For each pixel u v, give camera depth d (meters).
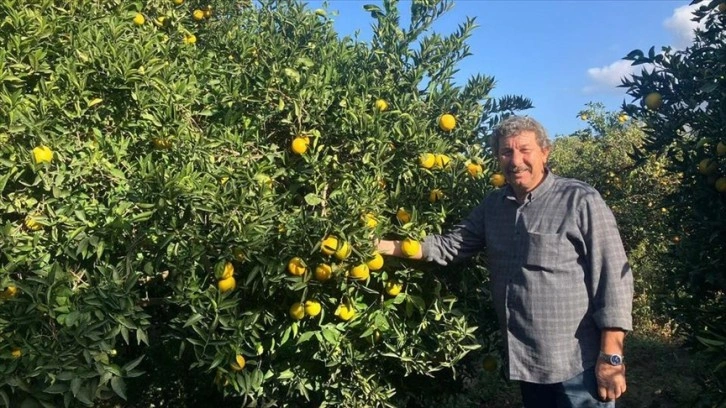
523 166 2.62
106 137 2.80
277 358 2.91
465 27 3.25
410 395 3.17
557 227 2.58
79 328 2.31
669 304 3.34
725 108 2.92
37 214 2.61
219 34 3.64
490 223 2.79
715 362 2.80
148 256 2.64
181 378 3.50
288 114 2.83
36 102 2.59
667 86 3.17
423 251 2.79
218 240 2.51
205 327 2.60
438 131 3.14
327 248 2.48
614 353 2.46
